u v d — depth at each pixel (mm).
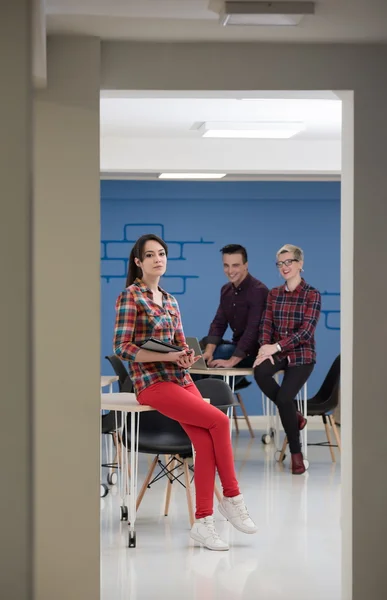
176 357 5191
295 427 7695
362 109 4238
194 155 8914
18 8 3074
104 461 8125
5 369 3041
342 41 4191
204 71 4184
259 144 8984
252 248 10984
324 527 5879
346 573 4332
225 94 4281
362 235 4238
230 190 10805
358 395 4242
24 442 3045
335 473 7707
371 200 4242
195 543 5508
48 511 4070
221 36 4086
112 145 8836
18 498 3041
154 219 10867
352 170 4262
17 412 3045
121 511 6094
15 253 3057
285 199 10906
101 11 3703
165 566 5027
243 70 4195
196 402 5258
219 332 8586
